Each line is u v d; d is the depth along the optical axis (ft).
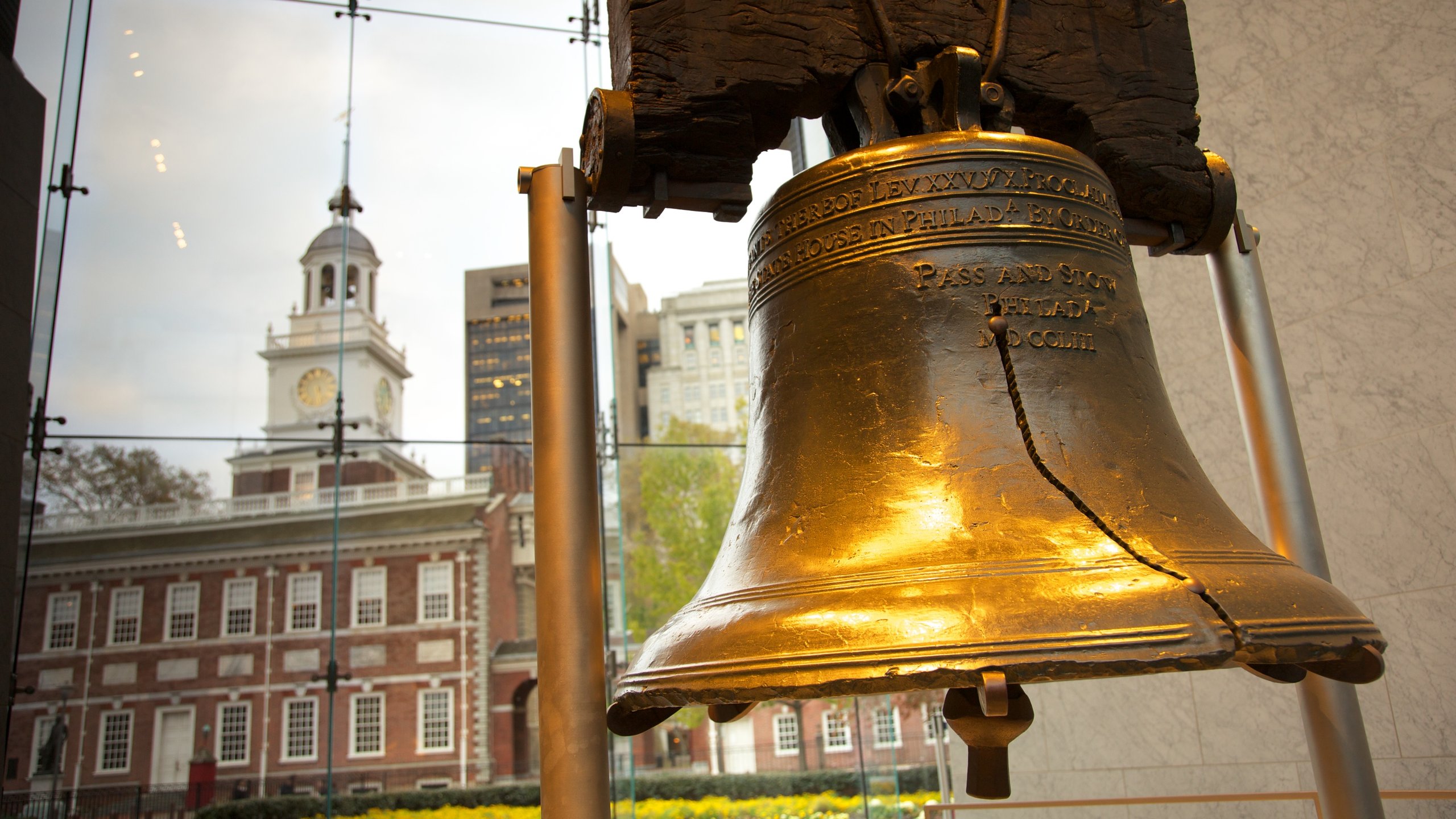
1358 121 14.61
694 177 5.26
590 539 4.56
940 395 4.53
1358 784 5.89
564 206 5.00
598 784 4.25
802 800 37.60
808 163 34.65
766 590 4.10
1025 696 4.82
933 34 5.47
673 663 3.91
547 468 4.60
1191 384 17.40
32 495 31.17
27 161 24.58
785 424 4.93
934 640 3.41
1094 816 18.39
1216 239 6.61
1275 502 6.42
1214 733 16.81
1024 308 4.67
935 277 4.69
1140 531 4.09
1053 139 6.23
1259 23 16.10
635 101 4.97
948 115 5.18
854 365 4.72
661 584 39.09
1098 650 3.32
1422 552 13.32
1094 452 4.46
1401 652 13.43
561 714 4.29
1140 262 18.62
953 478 4.27
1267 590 3.76
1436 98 13.70
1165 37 6.34
